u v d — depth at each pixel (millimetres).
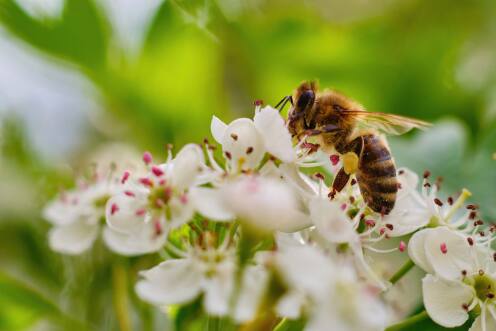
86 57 161
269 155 132
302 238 132
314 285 121
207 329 132
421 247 133
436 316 132
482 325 133
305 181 133
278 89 166
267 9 170
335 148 142
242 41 164
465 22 176
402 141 157
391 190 137
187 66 162
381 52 167
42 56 161
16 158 163
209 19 162
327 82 166
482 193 153
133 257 146
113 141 166
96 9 159
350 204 136
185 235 131
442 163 155
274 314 128
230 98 165
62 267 154
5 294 147
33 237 157
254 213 123
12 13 159
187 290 125
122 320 145
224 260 127
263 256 125
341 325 121
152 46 161
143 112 163
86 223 149
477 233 138
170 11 160
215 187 130
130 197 131
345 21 175
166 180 130
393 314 139
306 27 164
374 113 141
